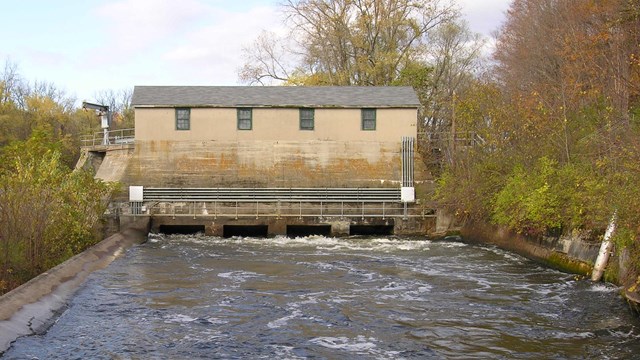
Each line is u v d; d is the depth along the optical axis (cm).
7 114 7925
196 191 3716
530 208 2425
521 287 2014
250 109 3806
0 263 1933
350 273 2288
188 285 2034
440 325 1559
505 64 5634
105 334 1455
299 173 3753
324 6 5225
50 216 2188
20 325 1420
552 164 2578
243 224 3584
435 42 5712
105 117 4491
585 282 2031
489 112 3231
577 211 2173
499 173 3064
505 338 1450
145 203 3650
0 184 2089
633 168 1711
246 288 1997
